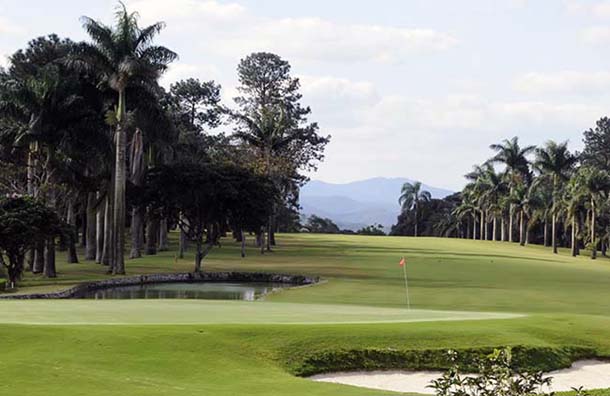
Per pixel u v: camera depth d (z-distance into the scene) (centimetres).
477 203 14162
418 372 1474
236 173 5631
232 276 5253
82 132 4844
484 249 9575
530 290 4328
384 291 3959
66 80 4778
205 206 5419
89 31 4825
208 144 9294
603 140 15025
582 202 9938
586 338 1759
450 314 2164
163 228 8056
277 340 1488
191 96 9550
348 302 3291
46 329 1415
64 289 3662
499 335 1670
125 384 1122
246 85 9912
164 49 4947
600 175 9875
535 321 1892
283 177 8538
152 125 5222
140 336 1409
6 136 5012
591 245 9881
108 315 1822
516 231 15062
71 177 5328
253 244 9550
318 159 9638
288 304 2456
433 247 9481
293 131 9162
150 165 6538
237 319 1789
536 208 11556
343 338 1539
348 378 1418
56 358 1240
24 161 5759
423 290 4112
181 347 1376
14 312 1875
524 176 12850
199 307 2156
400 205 16988
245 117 8338
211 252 7888
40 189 4862
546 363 1590
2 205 3847
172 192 5350
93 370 1191
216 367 1301
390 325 1694
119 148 4875
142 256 7119
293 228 14600
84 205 6688
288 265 6222
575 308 3303
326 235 12481
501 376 834
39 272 4956
